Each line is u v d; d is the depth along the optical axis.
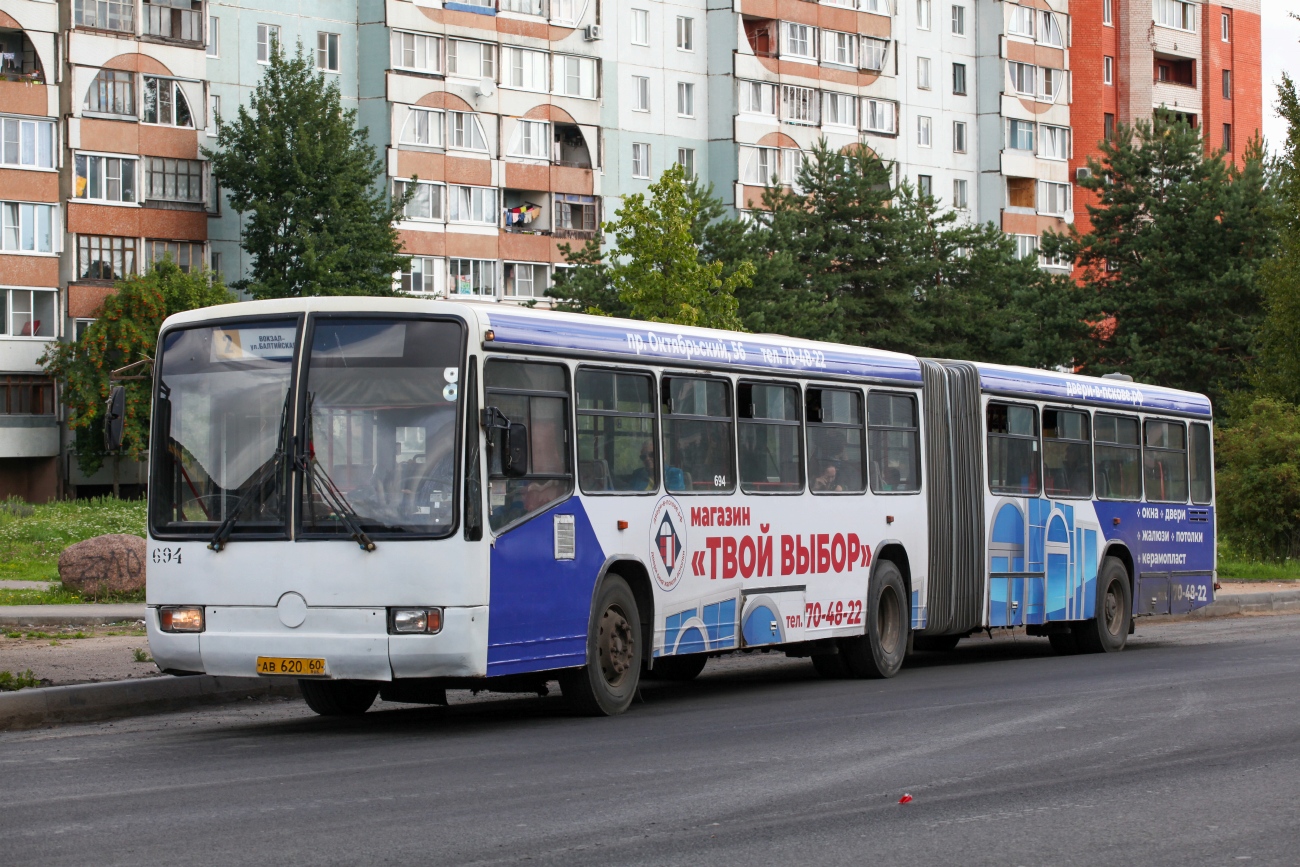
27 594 28.61
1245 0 111.00
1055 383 23.77
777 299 66.69
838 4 87.31
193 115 70.75
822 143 74.00
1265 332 54.25
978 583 21.84
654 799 10.53
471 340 13.69
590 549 15.03
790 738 13.64
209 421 14.10
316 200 68.81
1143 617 32.53
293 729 14.67
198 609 13.89
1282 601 34.69
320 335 13.92
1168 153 71.19
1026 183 97.38
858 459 19.64
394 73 73.50
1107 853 8.91
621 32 80.88
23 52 68.44
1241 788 11.02
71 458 69.69
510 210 77.50
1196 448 27.42
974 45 95.69
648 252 52.19
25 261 67.56
